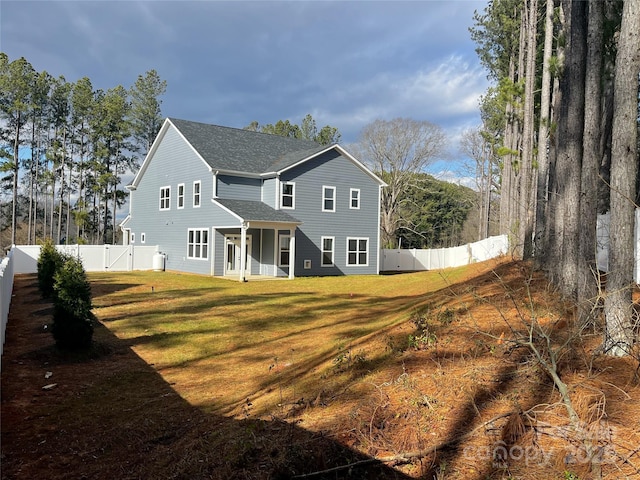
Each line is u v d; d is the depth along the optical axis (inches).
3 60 1413.6
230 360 311.1
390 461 135.6
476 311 286.8
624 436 127.6
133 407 226.7
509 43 1019.3
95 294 627.2
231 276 909.2
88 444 185.2
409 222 1835.6
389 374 203.2
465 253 1176.8
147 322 436.5
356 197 1045.8
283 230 940.0
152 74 1811.0
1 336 278.7
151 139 1840.6
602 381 158.9
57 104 1583.4
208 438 177.5
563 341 200.4
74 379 271.7
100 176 1628.9
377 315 444.1
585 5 302.7
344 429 155.6
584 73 302.0
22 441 188.1
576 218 289.9
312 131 2357.3
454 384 177.8
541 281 373.7
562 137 354.3
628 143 188.7
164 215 1073.5
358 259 1051.3
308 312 494.6
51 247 615.2
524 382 169.9
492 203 1950.1
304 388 218.1
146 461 168.9
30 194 1557.6
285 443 151.8
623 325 183.2
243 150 1029.2
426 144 1802.4
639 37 188.9
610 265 190.9
